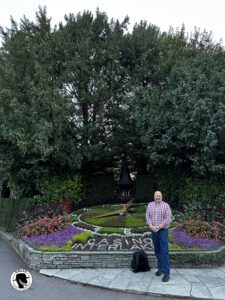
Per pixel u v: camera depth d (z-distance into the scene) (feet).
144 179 63.41
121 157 63.05
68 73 54.54
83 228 40.14
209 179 49.19
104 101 57.31
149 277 27.61
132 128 58.23
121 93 58.80
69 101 54.49
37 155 49.08
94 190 62.75
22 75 53.21
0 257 36.09
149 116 50.19
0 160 48.32
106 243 33.96
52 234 36.52
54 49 55.98
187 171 53.83
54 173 55.21
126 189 59.82
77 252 30.91
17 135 45.55
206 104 43.75
